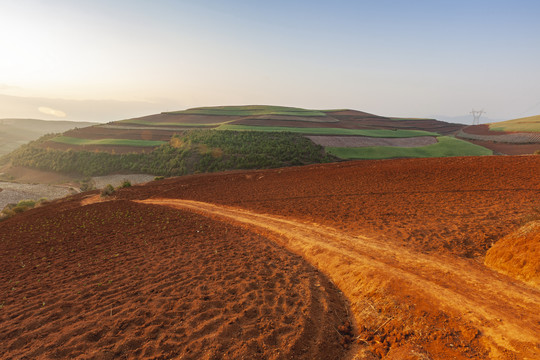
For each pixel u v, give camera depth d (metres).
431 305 6.66
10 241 16.73
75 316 6.74
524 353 4.94
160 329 6.07
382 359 5.41
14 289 8.91
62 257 12.60
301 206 21.27
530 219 11.30
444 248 10.68
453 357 5.17
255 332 5.93
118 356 5.20
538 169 23.38
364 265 9.34
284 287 8.29
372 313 6.88
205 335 5.81
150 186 40.41
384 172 30.34
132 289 8.38
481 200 17.03
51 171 105.12
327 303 7.44
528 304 6.54
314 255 11.34
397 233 12.97
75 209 25.83
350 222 15.77
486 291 7.29
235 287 8.17
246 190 30.48
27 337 5.83
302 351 5.46
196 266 10.23
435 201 18.14
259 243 13.45
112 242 14.57
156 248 12.96
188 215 20.81
